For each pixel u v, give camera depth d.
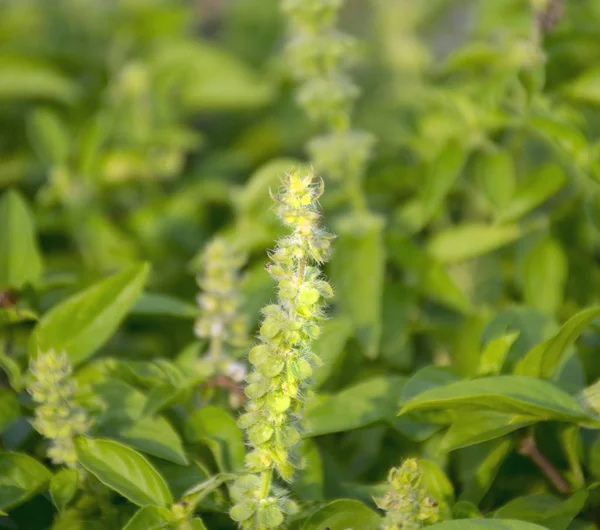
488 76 0.63
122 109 0.67
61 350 0.47
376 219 0.56
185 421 0.47
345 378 0.54
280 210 0.40
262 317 0.53
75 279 0.52
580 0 0.68
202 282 0.49
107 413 0.46
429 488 0.45
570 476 0.47
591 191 0.54
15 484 0.44
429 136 0.60
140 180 0.67
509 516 0.45
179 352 0.59
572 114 0.56
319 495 0.45
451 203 0.62
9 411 0.46
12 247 0.51
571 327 0.44
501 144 0.60
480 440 0.44
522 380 0.44
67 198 0.64
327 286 0.40
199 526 0.43
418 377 0.46
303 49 0.55
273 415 0.41
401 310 0.56
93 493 0.45
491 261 0.60
